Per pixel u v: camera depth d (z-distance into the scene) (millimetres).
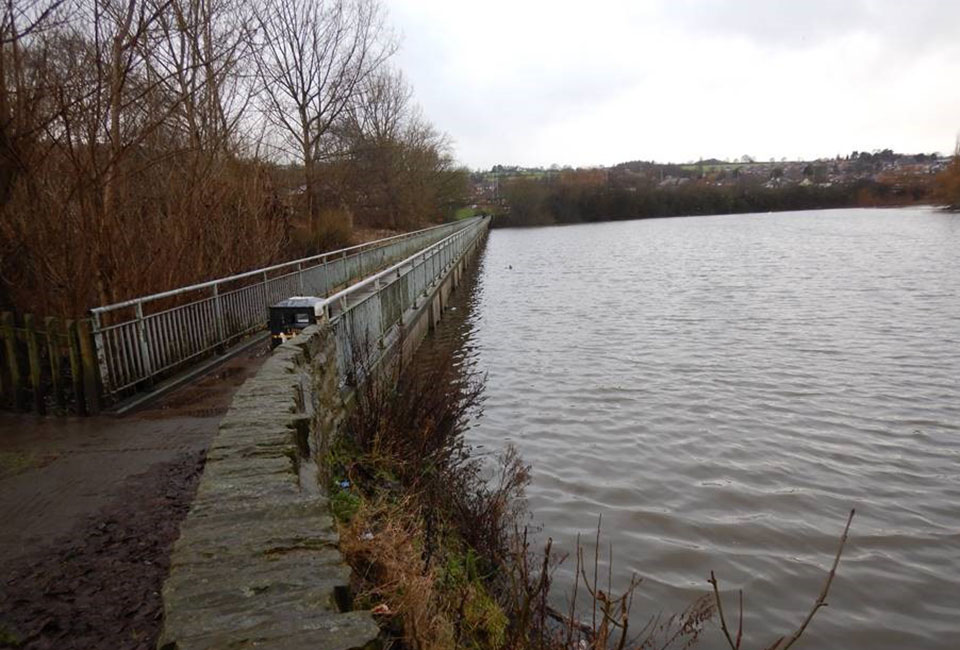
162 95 10391
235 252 13281
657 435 9727
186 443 5777
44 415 6707
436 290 19219
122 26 8047
